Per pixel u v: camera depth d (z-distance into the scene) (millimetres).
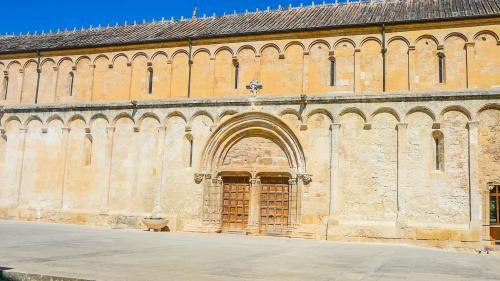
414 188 24688
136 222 28812
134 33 35344
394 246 23484
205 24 34875
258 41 30719
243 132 28141
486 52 26906
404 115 25344
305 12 33469
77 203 30703
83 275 10422
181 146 29031
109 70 33344
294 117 27203
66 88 34156
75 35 37844
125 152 30172
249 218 27375
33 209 31562
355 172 25703
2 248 15695
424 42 27984
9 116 33344
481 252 22656
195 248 18219
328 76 29234
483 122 24266
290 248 19938
